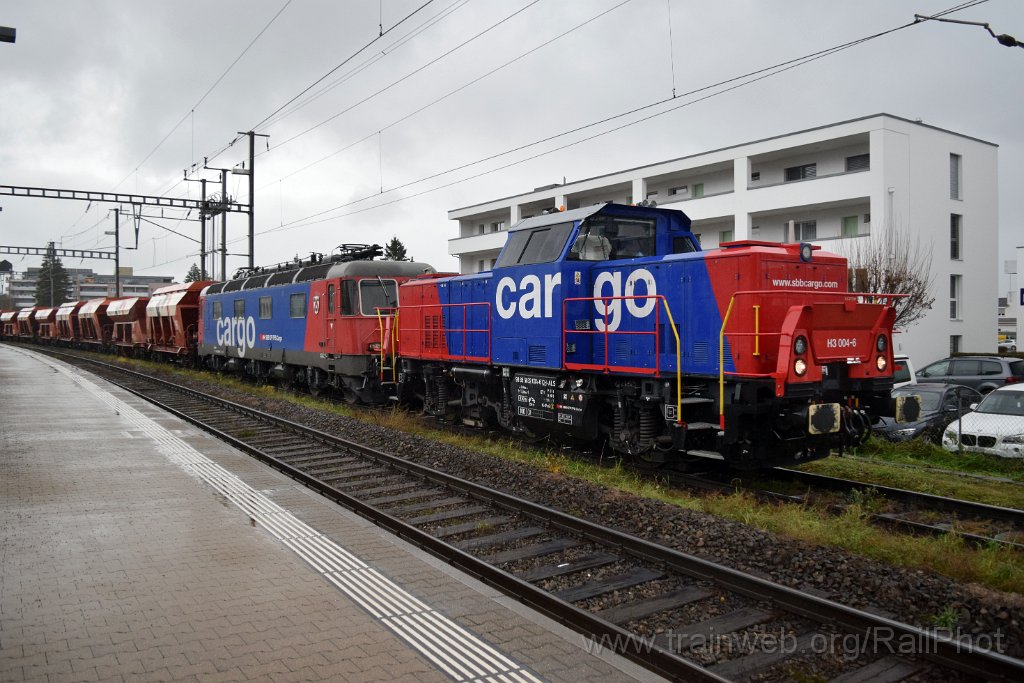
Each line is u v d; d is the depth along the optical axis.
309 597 5.79
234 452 12.37
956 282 31.81
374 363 18.23
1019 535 7.79
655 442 10.73
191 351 31.73
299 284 21.02
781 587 5.64
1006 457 11.96
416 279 17.53
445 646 4.94
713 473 10.96
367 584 6.12
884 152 27.92
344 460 12.08
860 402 10.10
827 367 9.41
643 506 8.17
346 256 19.77
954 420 13.77
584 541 7.54
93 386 24.47
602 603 5.93
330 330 19.05
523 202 44.06
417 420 16.06
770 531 7.44
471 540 7.68
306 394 22.19
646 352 10.75
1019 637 4.97
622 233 12.33
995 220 33.16
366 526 7.95
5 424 15.34
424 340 16.22
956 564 6.51
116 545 7.07
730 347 9.48
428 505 9.19
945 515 8.66
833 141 29.72
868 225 29.78
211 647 4.85
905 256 25.53
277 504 8.84
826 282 10.23
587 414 11.73
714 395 9.83
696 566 6.33
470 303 13.87
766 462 9.93
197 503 8.80
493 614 5.54
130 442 13.18
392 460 11.41
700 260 9.96
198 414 17.88
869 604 5.62
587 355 11.87
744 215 32.12
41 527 7.66
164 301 34.03
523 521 8.35
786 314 9.47
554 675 4.56
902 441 13.19
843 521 7.92
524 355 12.58
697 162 34.00
